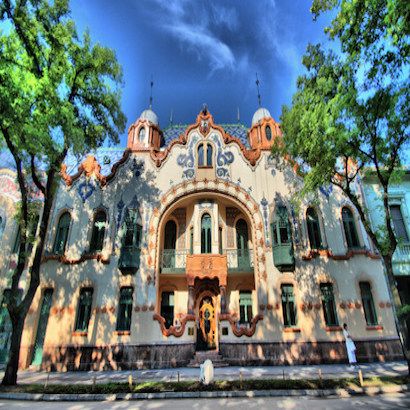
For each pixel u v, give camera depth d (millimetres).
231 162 19969
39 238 13312
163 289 19781
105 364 15781
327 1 11078
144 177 19703
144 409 9000
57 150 11867
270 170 19734
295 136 14125
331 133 11352
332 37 11305
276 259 17453
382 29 9641
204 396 10242
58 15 13289
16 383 11969
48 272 17922
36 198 19484
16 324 12328
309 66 13078
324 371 13641
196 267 17922
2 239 19312
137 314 16750
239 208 19609
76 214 19188
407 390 10484
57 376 14102
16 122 10570
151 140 22812
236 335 16234
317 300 16953
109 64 14672
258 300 16953
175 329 16516
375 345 16328
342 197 19375
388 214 12719
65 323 16766
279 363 15609
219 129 20734
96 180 19875
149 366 15703
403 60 9703
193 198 19625
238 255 20188
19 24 12008
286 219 18172
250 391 10344
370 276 17734
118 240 18297
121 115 15953
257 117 23719
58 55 12953
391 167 12742
